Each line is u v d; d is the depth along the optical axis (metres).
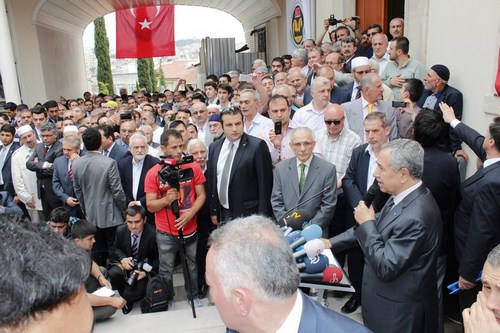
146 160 4.28
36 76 12.16
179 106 7.66
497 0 3.36
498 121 2.49
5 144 5.38
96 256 4.14
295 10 9.84
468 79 3.79
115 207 4.06
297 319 1.23
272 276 1.13
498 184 2.33
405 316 2.12
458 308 3.14
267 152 3.42
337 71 5.24
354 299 3.14
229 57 13.53
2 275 0.61
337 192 3.30
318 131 3.70
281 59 7.08
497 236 2.37
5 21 9.40
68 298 0.67
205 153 4.04
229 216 3.46
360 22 7.34
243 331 1.25
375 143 2.92
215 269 1.19
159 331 3.04
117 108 8.88
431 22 4.43
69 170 4.37
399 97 4.39
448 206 2.84
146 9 15.47
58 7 12.98
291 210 2.96
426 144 2.80
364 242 2.16
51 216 3.57
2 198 4.04
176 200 3.27
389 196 2.43
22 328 0.63
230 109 3.36
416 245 1.99
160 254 3.65
